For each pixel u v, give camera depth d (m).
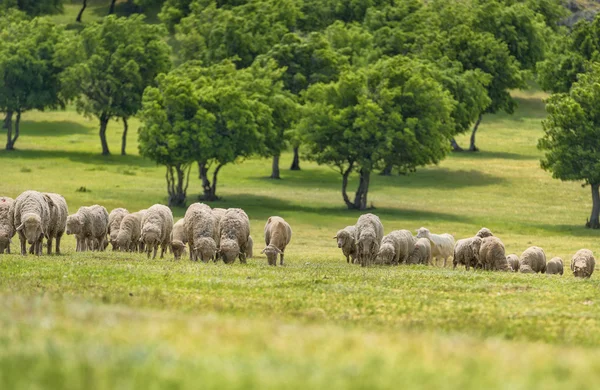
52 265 114.12
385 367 43.47
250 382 38.75
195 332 52.09
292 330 56.06
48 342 46.31
